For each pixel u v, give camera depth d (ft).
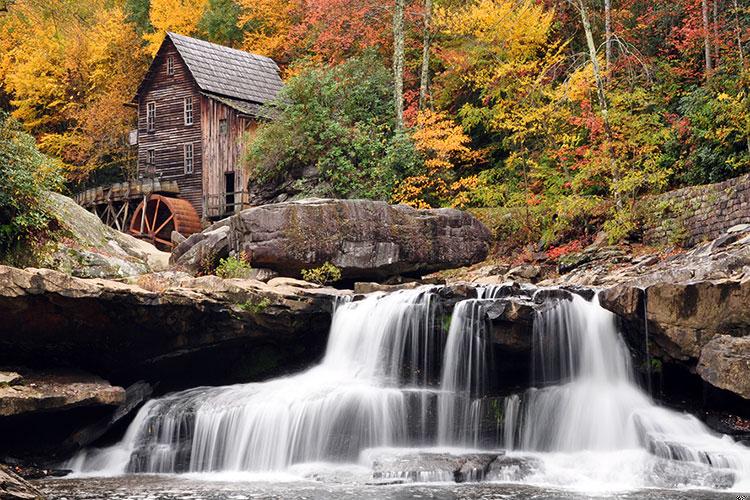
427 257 61.72
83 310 43.09
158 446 43.75
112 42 128.88
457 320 46.37
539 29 85.40
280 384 47.42
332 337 50.85
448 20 88.99
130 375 47.75
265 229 57.93
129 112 126.52
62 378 43.37
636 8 88.53
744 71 65.21
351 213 59.52
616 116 71.67
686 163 69.36
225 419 43.70
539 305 44.78
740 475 35.94
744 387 37.29
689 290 40.81
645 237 68.69
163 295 45.14
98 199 112.16
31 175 54.65
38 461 41.88
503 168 85.15
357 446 42.55
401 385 47.37
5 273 40.06
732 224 59.72
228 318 47.91
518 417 42.75
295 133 86.69
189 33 127.13
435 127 82.33
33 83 125.90
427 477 37.86
